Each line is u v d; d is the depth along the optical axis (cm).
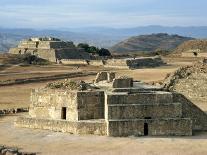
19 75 13112
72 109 5588
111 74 6356
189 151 4556
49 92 5825
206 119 5688
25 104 8031
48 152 4559
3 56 18288
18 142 5031
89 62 17925
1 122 6253
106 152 4538
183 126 5303
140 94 5400
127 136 5244
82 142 4991
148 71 14425
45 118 5800
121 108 5294
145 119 5284
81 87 5775
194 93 7894
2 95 9219
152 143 4909
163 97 5428
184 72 8188
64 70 15150
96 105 5600
